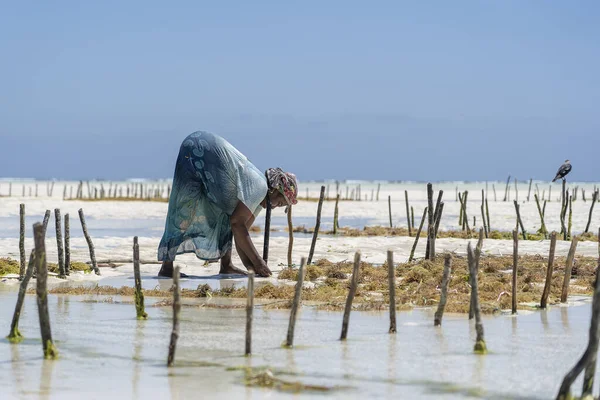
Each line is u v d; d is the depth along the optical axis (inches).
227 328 674.8
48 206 3164.4
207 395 470.6
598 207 2940.5
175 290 537.6
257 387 487.2
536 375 516.4
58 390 481.7
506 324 694.5
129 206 3297.2
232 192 1021.2
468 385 493.0
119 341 620.1
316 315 746.2
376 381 500.7
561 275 1035.3
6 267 1060.5
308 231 1975.9
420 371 525.0
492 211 2824.8
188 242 1051.3
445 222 2347.4
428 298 831.1
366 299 833.5
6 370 530.3
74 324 693.9
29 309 778.8
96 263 1111.0
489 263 1080.8
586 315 742.5
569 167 1632.6
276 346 599.2
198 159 1020.5
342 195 5201.8
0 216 2613.2
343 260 1230.9
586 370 425.7
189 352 580.7
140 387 487.2
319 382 498.3
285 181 1065.5
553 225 2151.8
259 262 1042.1
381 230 1877.5
